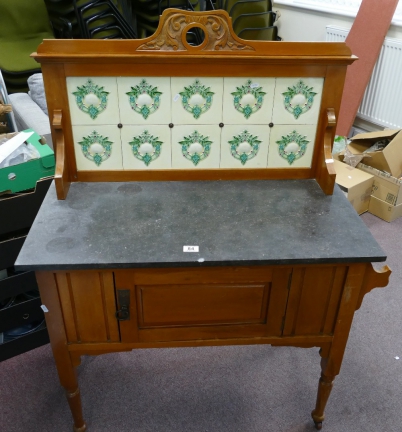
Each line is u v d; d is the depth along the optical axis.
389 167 2.57
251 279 1.21
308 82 1.34
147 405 1.64
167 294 1.22
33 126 2.19
